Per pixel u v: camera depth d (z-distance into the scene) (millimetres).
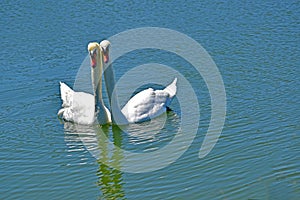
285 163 19109
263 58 27875
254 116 22562
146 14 34719
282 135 20938
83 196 18234
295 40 29844
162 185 18469
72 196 18250
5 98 25594
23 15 35594
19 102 25219
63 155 20844
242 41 30156
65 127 23141
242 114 22781
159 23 33094
